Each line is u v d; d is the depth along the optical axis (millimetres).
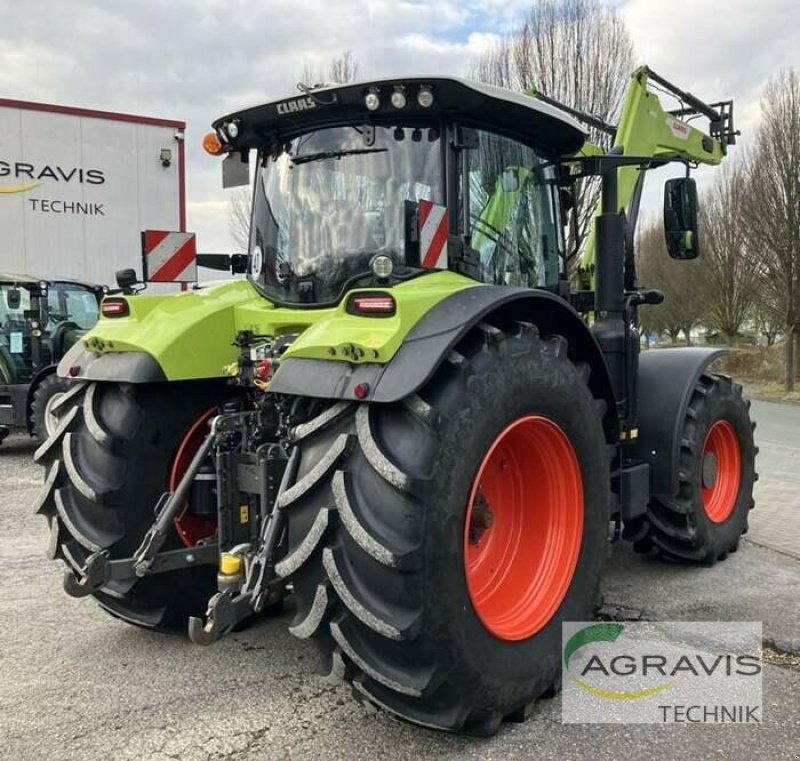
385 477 2297
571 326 3098
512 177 3477
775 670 3178
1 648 3396
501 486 3086
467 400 2463
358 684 2467
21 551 4898
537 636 2803
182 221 13508
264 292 3475
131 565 3033
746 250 19578
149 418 3246
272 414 3059
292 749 2578
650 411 4207
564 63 14148
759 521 5711
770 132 17703
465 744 2617
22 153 12062
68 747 2592
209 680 3080
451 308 2520
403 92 2945
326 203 3279
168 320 3316
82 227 12641
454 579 2389
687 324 33531
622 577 4367
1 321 9141
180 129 13344
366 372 2414
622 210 4879
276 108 3260
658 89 5484
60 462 3240
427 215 2771
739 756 2545
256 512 3010
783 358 22891
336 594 2367
